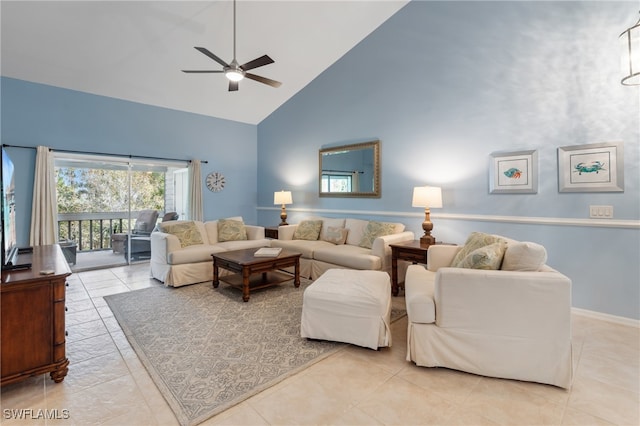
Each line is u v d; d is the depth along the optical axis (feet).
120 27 12.34
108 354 7.55
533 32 10.68
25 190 14.42
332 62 17.22
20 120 14.24
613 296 9.53
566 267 10.28
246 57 15.25
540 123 10.62
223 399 5.83
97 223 16.85
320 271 13.94
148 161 17.99
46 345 6.24
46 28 11.84
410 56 13.99
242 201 22.16
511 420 5.31
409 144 14.20
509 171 11.27
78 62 13.87
